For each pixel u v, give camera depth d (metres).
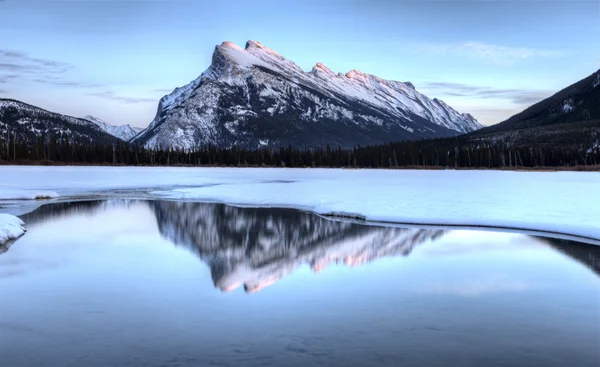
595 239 17.30
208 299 10.36
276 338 8.02
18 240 17.78
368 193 34.62
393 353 7.38
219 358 7.20
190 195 36.25
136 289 11.15
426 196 31.58
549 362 7.06
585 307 9.68
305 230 20.05
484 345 7.70
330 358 7.18
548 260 14.07
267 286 11.42
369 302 10.08
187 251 15.81
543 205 25.56
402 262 14.02
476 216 22.22
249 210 27.27
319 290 11.07
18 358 7.24
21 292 10.89
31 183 47.09
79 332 8.34
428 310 9.52
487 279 11.95
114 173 70.31
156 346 7.67
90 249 16.08
